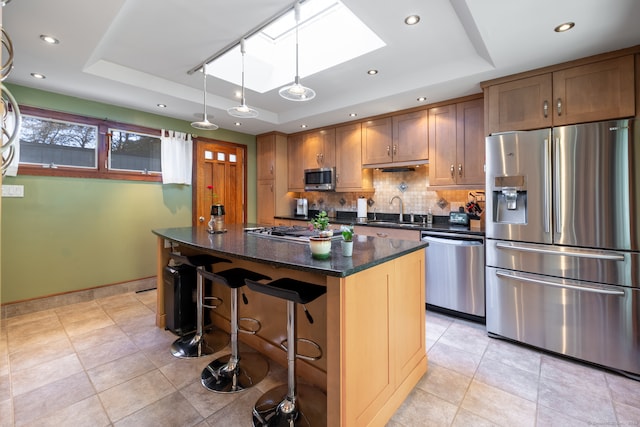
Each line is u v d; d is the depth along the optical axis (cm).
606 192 210
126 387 190
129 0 188
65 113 319
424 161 344
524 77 251
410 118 355
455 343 251
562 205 227
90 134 340
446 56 257
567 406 175
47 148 313
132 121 367
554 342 231
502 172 253
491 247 261
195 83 322
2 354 227
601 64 220
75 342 246
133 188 374
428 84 282
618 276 207
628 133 202
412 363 194
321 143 453
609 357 210
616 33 197
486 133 270
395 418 167
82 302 336
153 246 392
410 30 217
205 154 443
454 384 196
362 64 273
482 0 170
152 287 391
